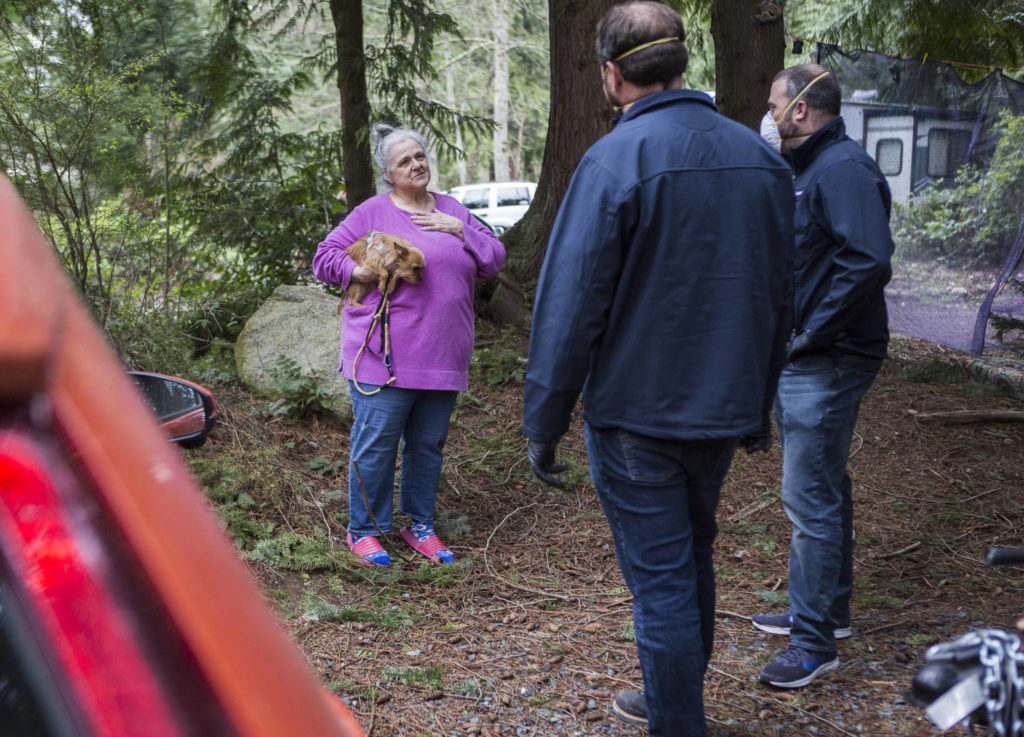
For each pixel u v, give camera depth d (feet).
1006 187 25.22
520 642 11.34
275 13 31.04
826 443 9.98
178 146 22.77
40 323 2.12
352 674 10.30
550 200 25.12
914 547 14.58
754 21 25.71
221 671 1.96
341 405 17.89
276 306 19.51
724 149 7.45
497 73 103.24
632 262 7.34
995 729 4.00
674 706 7.88
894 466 18.40
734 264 7.40
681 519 7.95
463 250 13.39
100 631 1.96
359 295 13.17
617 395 7.64
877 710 9.73
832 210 9.55
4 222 2.41
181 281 22.18
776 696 10.05
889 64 26.71
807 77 9.90
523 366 20.97
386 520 13.88
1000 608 12.30
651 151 7.25
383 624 11.57
